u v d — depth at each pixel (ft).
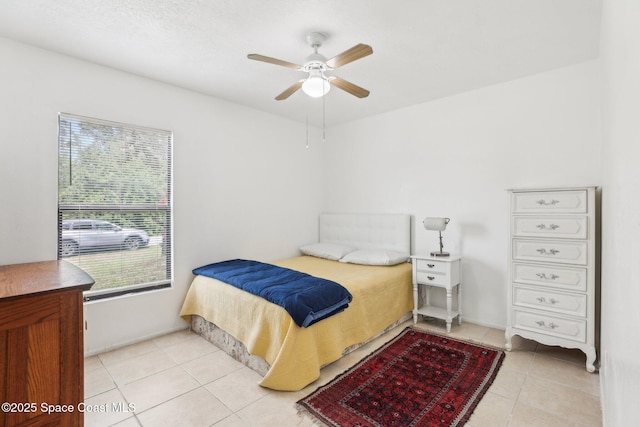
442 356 8.46
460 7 6.34
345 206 14.67
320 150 15.38
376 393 6.79
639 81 2.39
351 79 9.88
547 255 8.15
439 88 10.61
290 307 6.97
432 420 5.94
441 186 11.59
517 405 6.37
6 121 7.43
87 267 8.68
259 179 12.76
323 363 7.54
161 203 10.07
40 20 6.72
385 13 6.53
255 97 11.38
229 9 6.38
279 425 5.82
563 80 9.11
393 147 12.94
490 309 10.57
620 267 3.57
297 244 14.32
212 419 6.00
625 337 3.10
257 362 7.72
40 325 4.03
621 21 3.41
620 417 3.34
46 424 4.06
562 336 7.96
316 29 7.12
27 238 7.71
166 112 10.09
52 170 8.04
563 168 9.14
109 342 8.91
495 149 10.35
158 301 9.90
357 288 9.03
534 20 6.80
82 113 8.48
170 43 7.70
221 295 8.94
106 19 6.71
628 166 3.00
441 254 10.82
